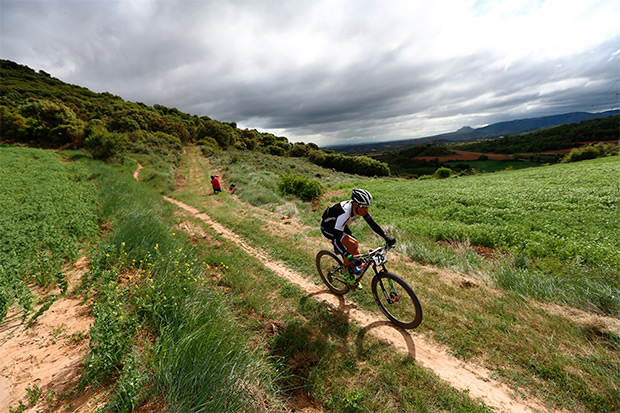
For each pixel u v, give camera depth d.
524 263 5.35
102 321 2.39
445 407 2.43
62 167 18.14
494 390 2.61
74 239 5.41
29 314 3.29
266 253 6.41
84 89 90.75
